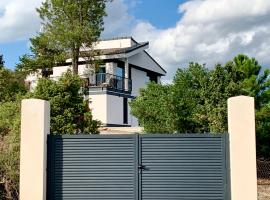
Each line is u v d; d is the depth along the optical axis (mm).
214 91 15281
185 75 16359
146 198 10234
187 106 15883
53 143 10547
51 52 33469
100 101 35688
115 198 10305
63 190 10445
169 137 10312
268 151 17062
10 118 14367
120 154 10391
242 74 15867
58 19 32656
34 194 10266
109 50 39250
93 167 10422
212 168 10180
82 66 37156
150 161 10297
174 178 10227
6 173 11406
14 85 24453
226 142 10180
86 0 32750
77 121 14977
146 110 17000
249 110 10047
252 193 9891
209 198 10125
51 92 14812
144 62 42500
